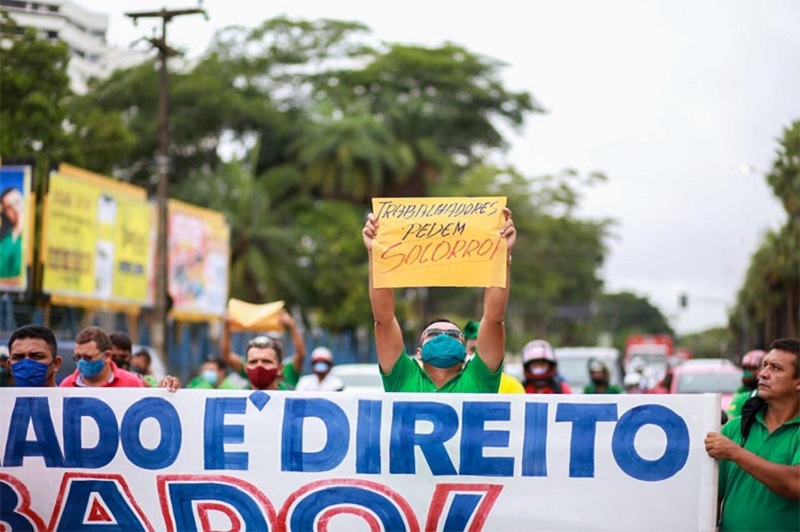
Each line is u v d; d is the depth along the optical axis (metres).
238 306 12.70
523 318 97.69
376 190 70.62
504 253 6.89
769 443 6.18
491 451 6.57
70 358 11.63
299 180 62.72
